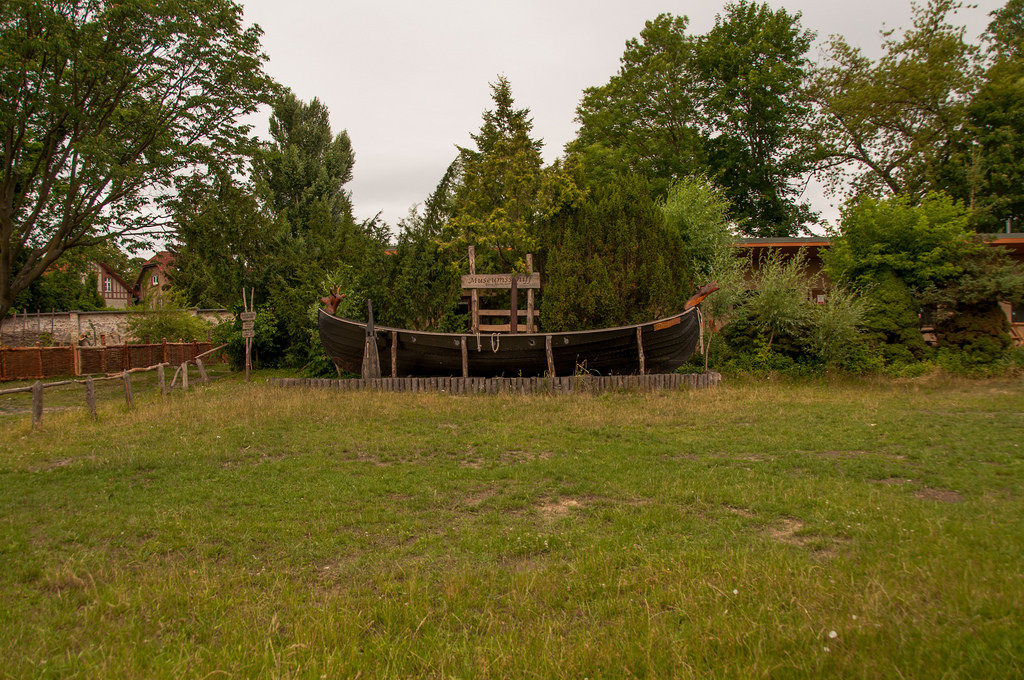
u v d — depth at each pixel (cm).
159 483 791
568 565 514
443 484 777
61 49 2033
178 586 478
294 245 2942
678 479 774
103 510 680
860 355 1947
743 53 3538
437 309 2070
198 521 637
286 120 4809
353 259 2366
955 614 402
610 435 1088
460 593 459
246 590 471
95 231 2536
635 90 3538
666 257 2044
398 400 1455
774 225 3859
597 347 1736
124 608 441
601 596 452
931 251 2080
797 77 3659
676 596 441
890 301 2073
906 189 3425
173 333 3209
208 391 1722
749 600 428
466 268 2172
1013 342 2147
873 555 516
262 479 805
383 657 364
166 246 2630
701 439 1045
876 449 968
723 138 3741
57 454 959
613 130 3581
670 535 586
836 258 2219
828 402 1433
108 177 2259
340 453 965
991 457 895
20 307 4056
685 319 1717
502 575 498
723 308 2147
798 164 3725
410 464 896
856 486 740
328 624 401
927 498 712
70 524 634
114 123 2341
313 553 554
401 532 602
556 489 755
